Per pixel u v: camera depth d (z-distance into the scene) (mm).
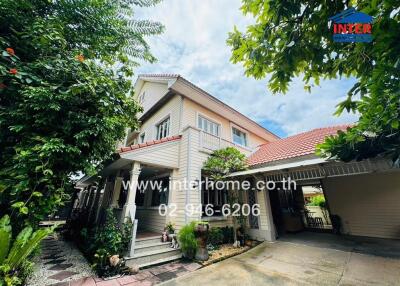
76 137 3873
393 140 3414
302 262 5199
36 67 3734
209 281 4320
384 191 7480
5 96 3707
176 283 4258
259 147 12211
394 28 1928
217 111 10539
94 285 4164
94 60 4730
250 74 3494
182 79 8383
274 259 5574
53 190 3725
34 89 3473
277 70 3082
